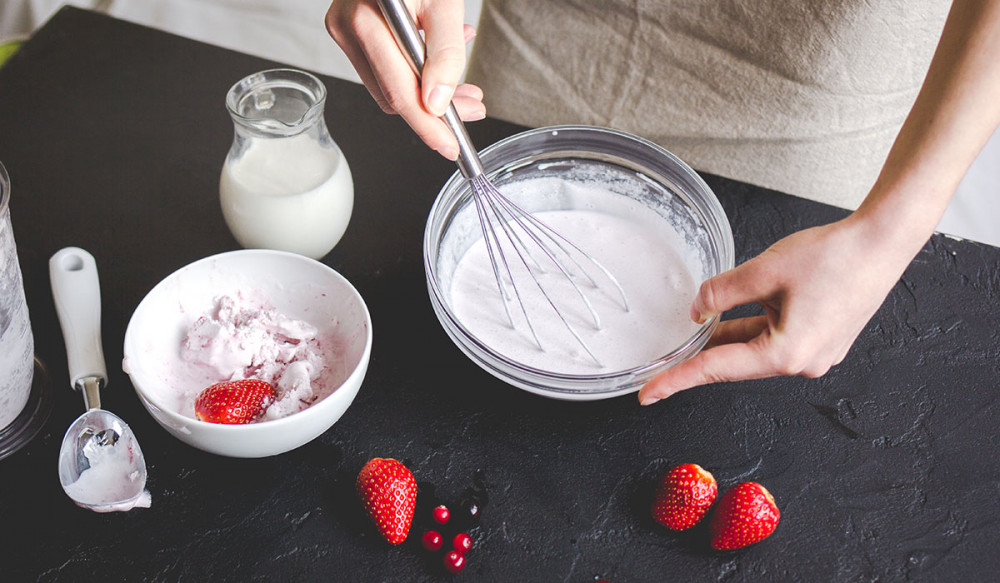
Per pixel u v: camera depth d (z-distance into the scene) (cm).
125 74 129
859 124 133
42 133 121
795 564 86
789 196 117
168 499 89
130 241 110
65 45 132
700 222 105
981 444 95
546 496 90
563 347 99
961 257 111
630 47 138
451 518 89
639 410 97
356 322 96
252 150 104
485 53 150
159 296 95
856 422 96
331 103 125
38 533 86
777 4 125
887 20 122
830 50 126
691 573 86
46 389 96
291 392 90
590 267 107
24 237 109
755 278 86
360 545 87
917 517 89
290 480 91
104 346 100
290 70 101
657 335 101
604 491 91
